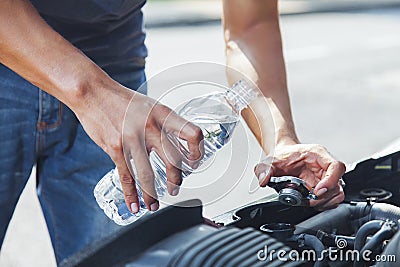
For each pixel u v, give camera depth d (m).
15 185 1.81
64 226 1.93
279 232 1.29
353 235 1.42
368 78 7.51
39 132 1.78
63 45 1.29
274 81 1.73
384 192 1.53
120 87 1.27
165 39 9.38
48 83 1.28
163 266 1.08
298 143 1.57
